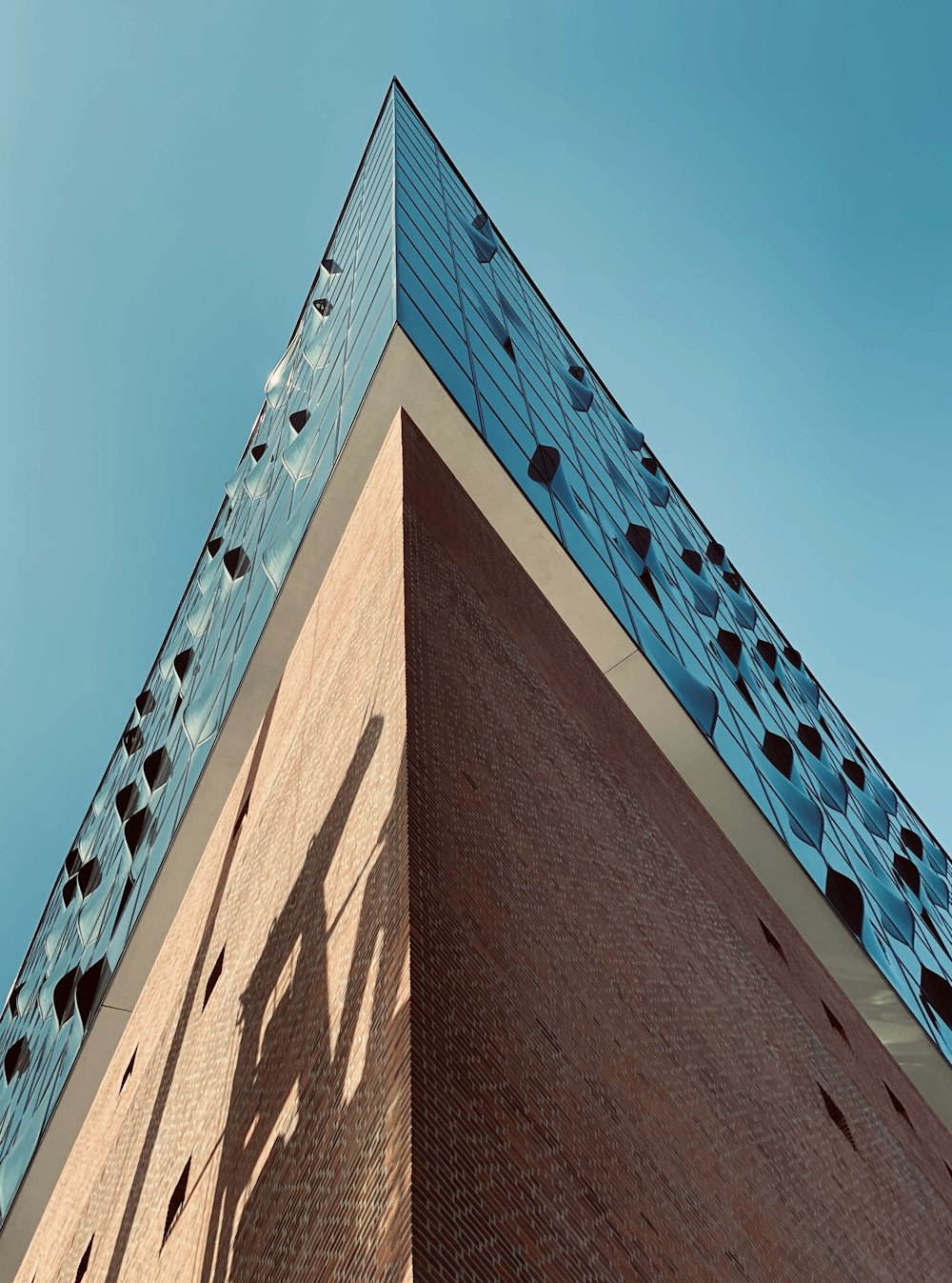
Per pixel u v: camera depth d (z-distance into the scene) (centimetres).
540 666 1387
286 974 971
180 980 1559
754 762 2030
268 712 1703
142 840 2266
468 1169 610
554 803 1122
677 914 1345
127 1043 1888
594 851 1159
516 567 1563
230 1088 1005
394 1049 655
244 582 2120
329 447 1695
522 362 2019
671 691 1806
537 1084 732
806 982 1828
